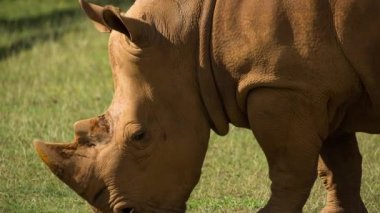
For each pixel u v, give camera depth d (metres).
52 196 22.94
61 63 37.75
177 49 17.41
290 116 17.28
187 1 17.55
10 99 32.28
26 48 40.72
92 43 40.88
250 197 22.66
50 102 31.72
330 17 17.05
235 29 17.23
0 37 43.44
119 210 17.52
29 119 29.17
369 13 16.98
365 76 17.22
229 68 17.31
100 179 17.50
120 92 17.62
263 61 17.09
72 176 17.47
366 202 21.89
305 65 17.05
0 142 26.86
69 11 48.03
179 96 17.48
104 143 17.58
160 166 17.58
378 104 17.55
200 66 17.41
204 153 17.84
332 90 17.23
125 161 17.50
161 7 17.55
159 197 17.66
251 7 17.16
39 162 25.17
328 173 19.64
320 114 17.36
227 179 23.95
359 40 17.03
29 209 22.06
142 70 17.41
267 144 17.62
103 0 33.00
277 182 17.77
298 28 17.02
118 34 17.67
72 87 33.84
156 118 17.48
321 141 17.69
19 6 49.88
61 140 27.08
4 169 24.55
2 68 37.38
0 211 21.95
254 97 17.33
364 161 24.86
